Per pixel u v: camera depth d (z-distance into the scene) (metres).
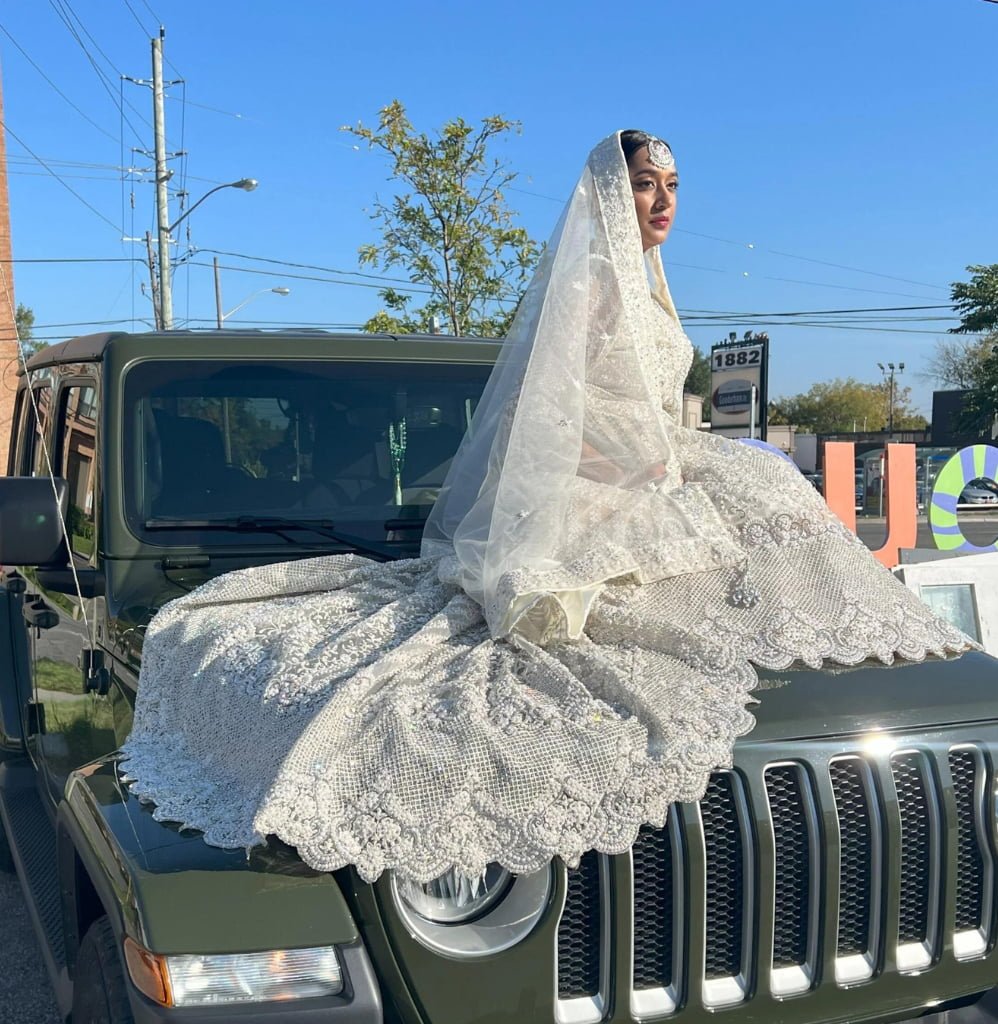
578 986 1.98
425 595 2.49
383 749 1.94
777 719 2.12
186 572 3.03
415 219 13.96
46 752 3.70
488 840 1.89
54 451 3.84
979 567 6.14
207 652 2.46
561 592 2.24
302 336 3.55
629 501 2.48
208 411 3.26
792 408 97.00
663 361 2.71
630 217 2.61
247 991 1.76
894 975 2.14
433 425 3.51
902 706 2.22
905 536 10.39
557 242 2.68
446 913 1.92
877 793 2.13
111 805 2.15
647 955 2.01
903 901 2.18
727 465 2.66
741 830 2.04
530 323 2.78
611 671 2.14
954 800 2.20
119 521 3.05
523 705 2.05
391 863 1.84
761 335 21.61
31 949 3.97
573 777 1.93
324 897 1.85
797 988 2.08
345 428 3.40
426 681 2.15
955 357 65.88
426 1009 1.87
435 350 3.64
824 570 2.44
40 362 4.25
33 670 3.96
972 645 2.50
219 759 2.22
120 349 3.26
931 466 34.97
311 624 2.44
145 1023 1.76
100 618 3.02
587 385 2.56
